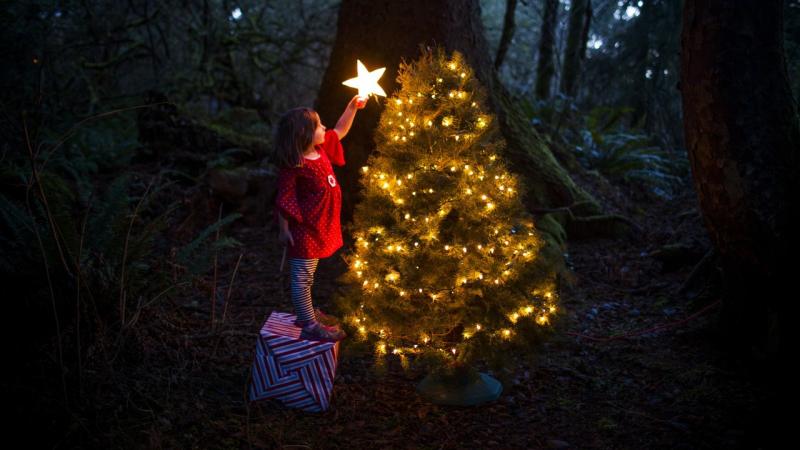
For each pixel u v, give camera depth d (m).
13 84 6.03
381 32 5.70
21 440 2.67
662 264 5.64
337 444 2.98
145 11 9.29
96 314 3.16
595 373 3.74
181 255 3.92
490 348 3.07
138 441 2.83
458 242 3.07
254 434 3.00
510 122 6.44
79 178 5.96
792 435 2.92
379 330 3.13
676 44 8.65
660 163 8.80
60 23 7.40
